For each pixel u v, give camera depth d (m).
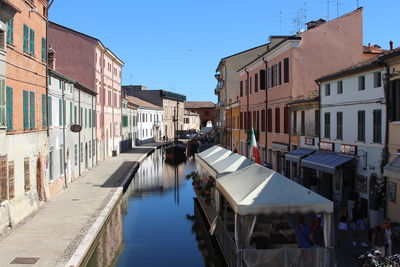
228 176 14.32
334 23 26.52
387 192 15.84
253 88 36.41
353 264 12.77
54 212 19.58
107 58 46.62
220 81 59.56
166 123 91.69
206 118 121.50
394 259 10.73
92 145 38.44
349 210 18.17
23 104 17.89
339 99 20.39
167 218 22.25
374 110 17.19
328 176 21.73
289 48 26.66
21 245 14.45
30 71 18.89
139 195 28.59
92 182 29.33
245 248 11.12
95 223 17.55
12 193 16.61
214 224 15.45
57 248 14.16
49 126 22.62
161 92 88.75
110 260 15.55
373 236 12.90
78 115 31.56
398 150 15.36
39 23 20.34
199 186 22.81
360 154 18.30
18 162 17.31
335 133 20.83
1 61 15.07
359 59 26.66
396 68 15.49
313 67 26.47
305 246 12.38
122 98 56.72
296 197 11.11
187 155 63.25
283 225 14.73
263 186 11.54
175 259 15.80
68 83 27.59
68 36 39.81
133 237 18.69
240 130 42.38
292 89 26.38
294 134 26.33
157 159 53.66
